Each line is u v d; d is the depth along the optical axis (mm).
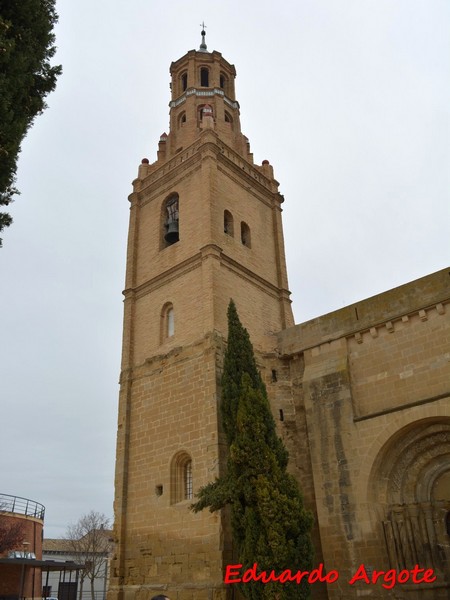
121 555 25578
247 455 20953
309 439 25125
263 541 19531
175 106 39906
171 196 34469
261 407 21969
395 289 25188
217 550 21984
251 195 35250
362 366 25250
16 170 13930
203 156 32688
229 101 40281
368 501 22406
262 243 34406
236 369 23766
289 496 20641
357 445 23500
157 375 28500
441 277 23781
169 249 32000
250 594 19469
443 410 21547
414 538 21297
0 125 13148
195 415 25531
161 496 25406
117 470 27609
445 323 23141
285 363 28812
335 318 27016
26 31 14703
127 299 32531
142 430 27875
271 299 32750
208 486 21969
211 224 30125
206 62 41406
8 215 14312
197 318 27953
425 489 22219
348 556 22156
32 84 14500
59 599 58219
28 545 39500
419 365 23375
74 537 77438
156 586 23547
